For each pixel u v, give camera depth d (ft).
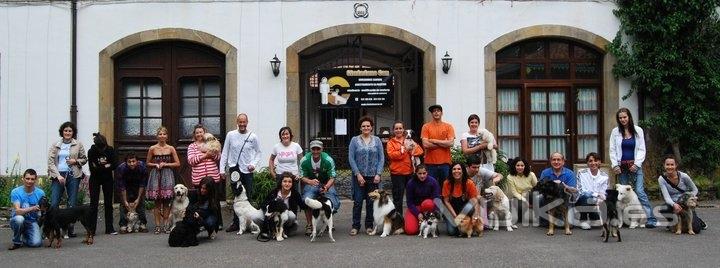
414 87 41.34
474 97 38.86
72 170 29.66
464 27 38.99
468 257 22.72
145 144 39.73
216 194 27.12
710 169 39.45
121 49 38.70
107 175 28.99
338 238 27.09
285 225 27.58
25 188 26.30
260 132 38.50
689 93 38.58
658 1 37.83
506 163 35.73
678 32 38.22
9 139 38.47
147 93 39.86
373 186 28.19
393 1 38.81
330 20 38.78
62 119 38.47
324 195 27.66
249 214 28.50
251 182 30.07
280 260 22.62
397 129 28.71
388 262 22.07
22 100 38.47
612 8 39.27
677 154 39.14
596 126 40.42
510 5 39.06
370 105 39.86
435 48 38.86
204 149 29.25
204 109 39.83
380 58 44.93
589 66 40.37
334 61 41.81
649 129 39.40
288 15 38.78
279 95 38.63
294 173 29.09
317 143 28.25
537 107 40.40
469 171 27.99
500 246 24.73
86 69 38.65
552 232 27.32
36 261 23.07
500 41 39.01
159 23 38.70
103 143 28.76
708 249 23.79
